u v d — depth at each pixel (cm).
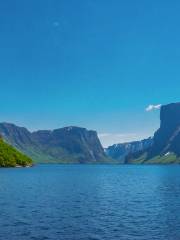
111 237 4934
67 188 12838
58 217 6475
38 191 11494
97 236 4991
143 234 5116
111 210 7362
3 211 7100
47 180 17612
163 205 8181
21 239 4794
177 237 4934
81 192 11294
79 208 7631
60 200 9044
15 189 12169
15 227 5547
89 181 17388
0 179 17675
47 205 8062
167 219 6278
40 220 6150
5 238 4844
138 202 8750
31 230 5347
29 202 8569
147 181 17750
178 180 18600
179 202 8738
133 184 15375
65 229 5441
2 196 9869
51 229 5431
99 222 6009
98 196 10119
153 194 10750
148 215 6719
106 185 14662
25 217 6431
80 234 5109
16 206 7838
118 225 5759
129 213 6950
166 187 13575
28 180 17250
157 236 4994
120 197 9881
